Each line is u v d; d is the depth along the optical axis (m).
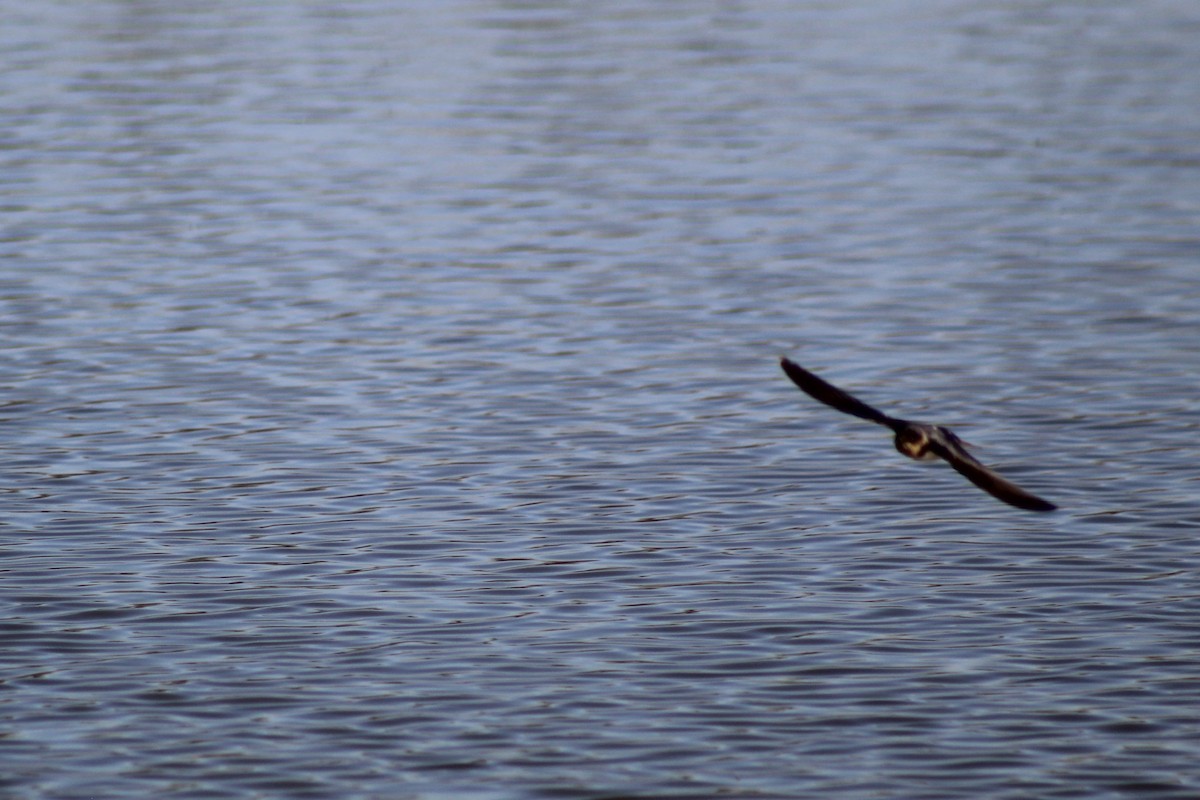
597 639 16.98
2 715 15.48
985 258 30.34
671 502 20.39
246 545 19.25
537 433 22.67
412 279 29.25
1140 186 34.69
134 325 26.88
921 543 19.12
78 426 22.88
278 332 26.66
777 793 14.20
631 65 44.25
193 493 20.73
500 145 37.59
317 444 22.30
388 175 35.41
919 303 28.03
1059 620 17.23
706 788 14.30
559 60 44.78
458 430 22.77
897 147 37.56
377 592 18.06
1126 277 29.22
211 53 45.12
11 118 39.00
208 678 16.17
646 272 29.67
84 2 51.19
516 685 16.05
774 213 33.16
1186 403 23.50
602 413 23.41
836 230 32.03
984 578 18.22
